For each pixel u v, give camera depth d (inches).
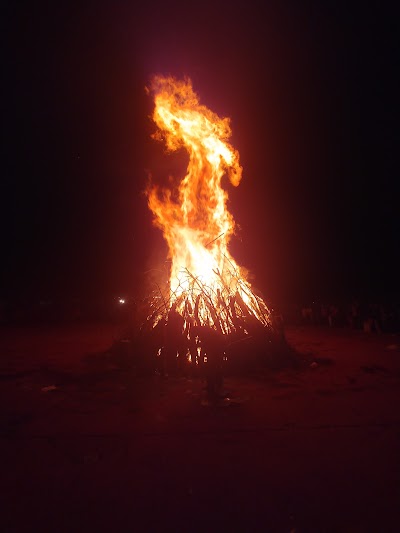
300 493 193.8
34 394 355.6
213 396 337.1
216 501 187.5
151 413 304.8
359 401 330.6
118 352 494.9
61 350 577.0
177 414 302.2
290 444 247.1
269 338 461.7
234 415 298.4
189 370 421.4
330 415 296.5
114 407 319.6
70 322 986.1
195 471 214.8
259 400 335.0
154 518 175.3
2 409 313.7
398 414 298.4
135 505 184.7
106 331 807.7
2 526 170.2
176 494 193.5
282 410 309.0
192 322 437.4
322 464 221.8
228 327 440.5
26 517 176.4
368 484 201.6
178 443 249.6
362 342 641.6
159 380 405.1
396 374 423.2
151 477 208.8
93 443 249.8
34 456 232.2
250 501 187.5
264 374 423.8
